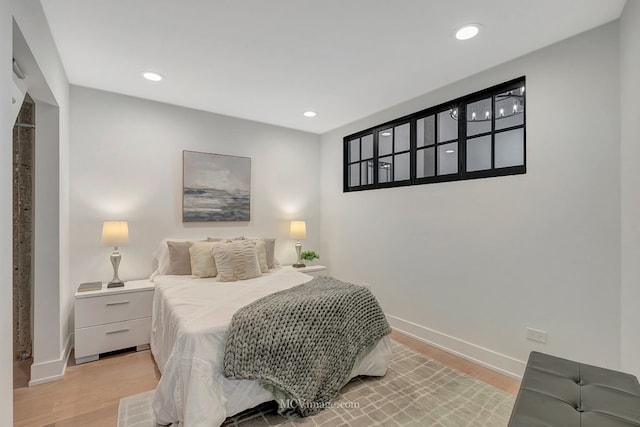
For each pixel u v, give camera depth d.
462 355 2.74
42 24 1.83
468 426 1.83
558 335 2.18
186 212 3.50
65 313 2.66
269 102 3.36
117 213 3.13
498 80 2.53
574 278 2.11
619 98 1.92
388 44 2.22
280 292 2.38
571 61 2.12
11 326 1.30
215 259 3.05
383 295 3.55
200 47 2.27
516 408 1.23
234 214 3.84
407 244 3.28
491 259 2.56
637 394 1.29
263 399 1.88
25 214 2.65
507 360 2.45
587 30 2.05
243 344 1.79
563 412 1.19
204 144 3.64
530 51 2.32
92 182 3.00
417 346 3.00
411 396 2.14
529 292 2.33
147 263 3.28
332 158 4.39
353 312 2.30
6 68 1.24
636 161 1.67
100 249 3.04
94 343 2.64
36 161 2.29
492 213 2.56
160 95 3.17
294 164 4.36
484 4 1.79
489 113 2.70
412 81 2.83
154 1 1.77
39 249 2.30
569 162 2.13
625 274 1.83
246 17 1.92
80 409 1.99
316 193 4.56
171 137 3.43
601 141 1.99
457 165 2.84
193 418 1.58
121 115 3.15
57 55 2.29
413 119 3.25
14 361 2.61
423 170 3.24
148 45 2.24
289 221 4.32
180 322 1.91
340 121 4.02
